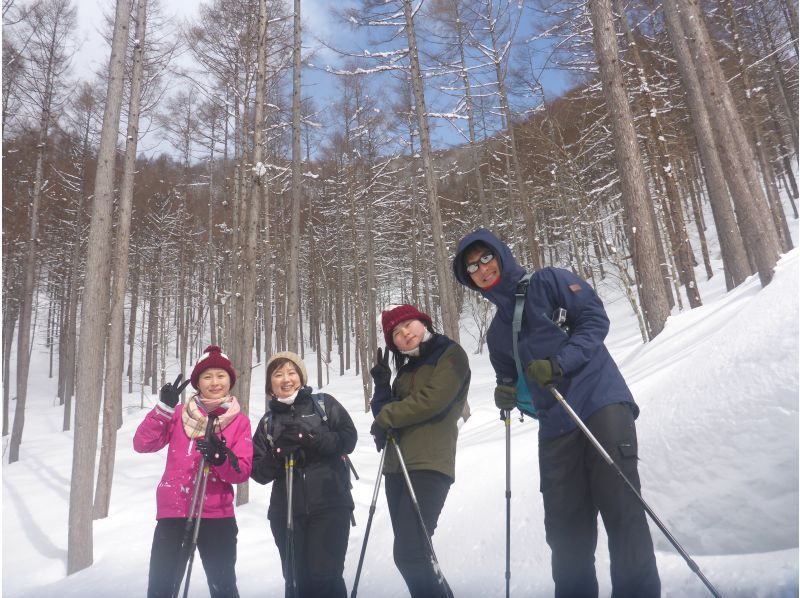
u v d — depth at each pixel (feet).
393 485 8.93
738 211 22.72
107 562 17.44
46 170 57.26
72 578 16.61
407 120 65.98
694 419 8.05
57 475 32.45
